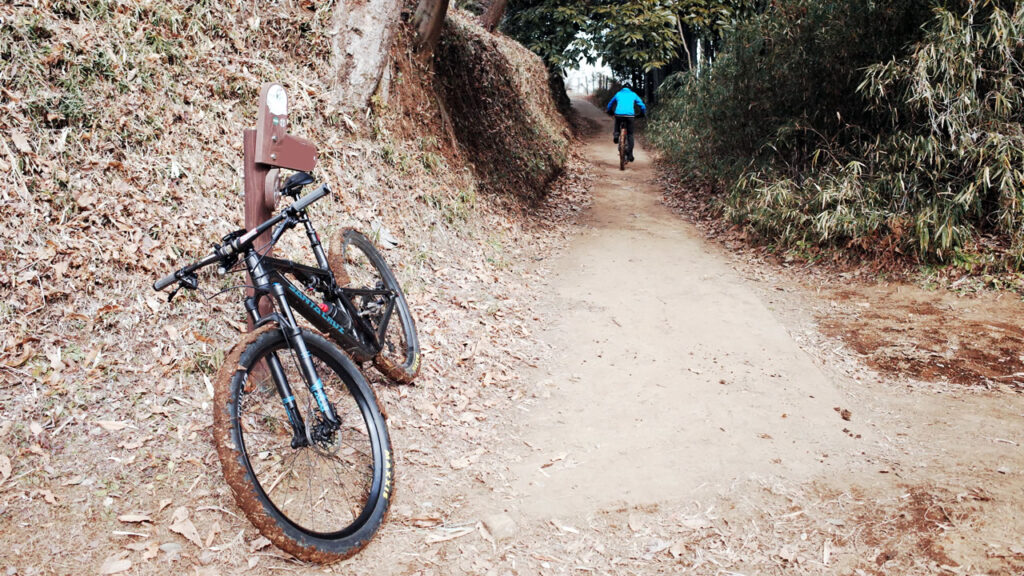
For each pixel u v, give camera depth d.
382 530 2.64
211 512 2.51
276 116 3.01
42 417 2.69
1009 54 5.64
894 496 2.87
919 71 5.69
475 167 8.34
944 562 2.42
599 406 3.88
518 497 2.94
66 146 3.69
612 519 2.80
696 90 10.41
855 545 2.56
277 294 2.71
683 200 10.31
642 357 4.58
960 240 5.84
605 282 6.32
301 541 2.26
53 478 2.49
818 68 7.24
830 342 4.86
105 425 2.75
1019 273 5.54
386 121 6.42
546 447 3.41
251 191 3.02
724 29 9.78
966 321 5.02
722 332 5.04
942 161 6.09
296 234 4.51
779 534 2.67
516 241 7.50
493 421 3.64
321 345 2.71
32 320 2.99
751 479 3.07
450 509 2.82
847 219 6.29
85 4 4.29
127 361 3.08
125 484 2.54
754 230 7.65
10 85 3.67
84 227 3.44
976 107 5.75
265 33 5.64
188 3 5.04
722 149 9.62
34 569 2.14
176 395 3.04
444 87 8.52
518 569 2.47
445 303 5.08
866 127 7.08
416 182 6.41
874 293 5.81
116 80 4.17
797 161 7.83
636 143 17.77
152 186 3.92
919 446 3.33
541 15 16.56
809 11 7.25
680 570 2.48
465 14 13.26
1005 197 5.68
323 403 2.56
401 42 7.21
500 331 4.87
